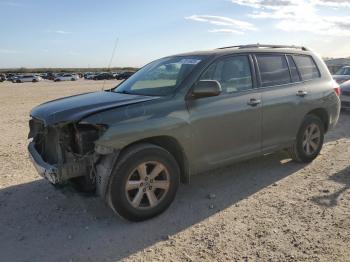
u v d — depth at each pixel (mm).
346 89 11836
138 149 4203
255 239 3914
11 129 10406
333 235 3949
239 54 5359
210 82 4547
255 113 5320
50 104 4828
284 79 5902
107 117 4074
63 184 4293
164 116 4387
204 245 3832
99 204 4887
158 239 3988
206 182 5621
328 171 6008
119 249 3814
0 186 5594
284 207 4676
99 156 4129
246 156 5367
